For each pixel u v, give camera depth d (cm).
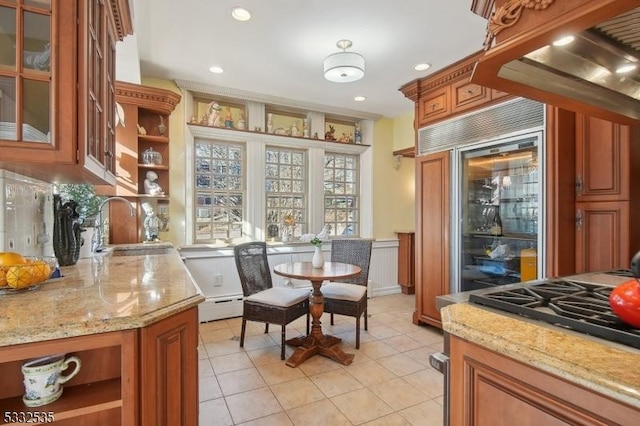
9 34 116
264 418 197
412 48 291
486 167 302
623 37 99
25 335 91
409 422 193
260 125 416
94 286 146
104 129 164
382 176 496
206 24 253
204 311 370
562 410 72
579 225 230
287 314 278
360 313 302
